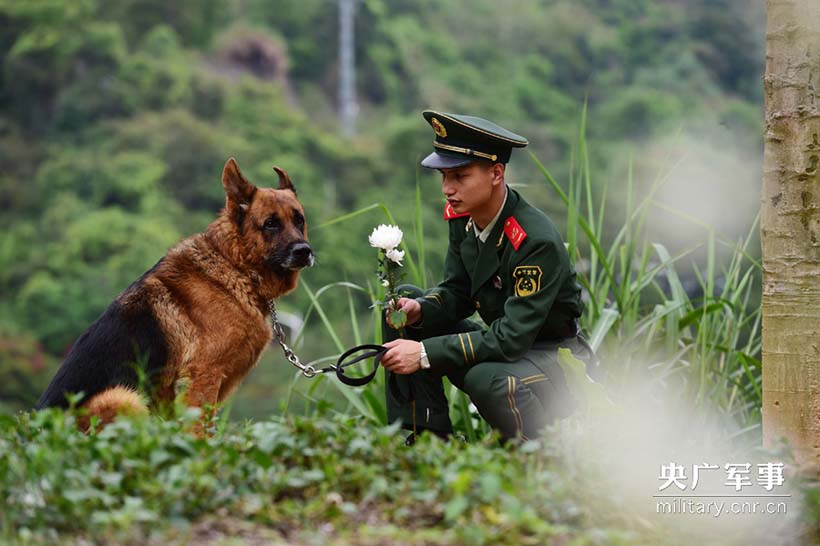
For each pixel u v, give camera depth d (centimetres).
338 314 2675
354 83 4825
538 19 5050
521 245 432
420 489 329
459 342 431
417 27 5128
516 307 429
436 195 3316
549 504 322
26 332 2992
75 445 343
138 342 465
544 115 4550
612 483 348
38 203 3453
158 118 3697
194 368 475
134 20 4456
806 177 407
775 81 412
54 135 3731
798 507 354
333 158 3709
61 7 3959
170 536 305
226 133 3716
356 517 323
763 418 425
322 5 5000
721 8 4553
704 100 4081
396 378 462
